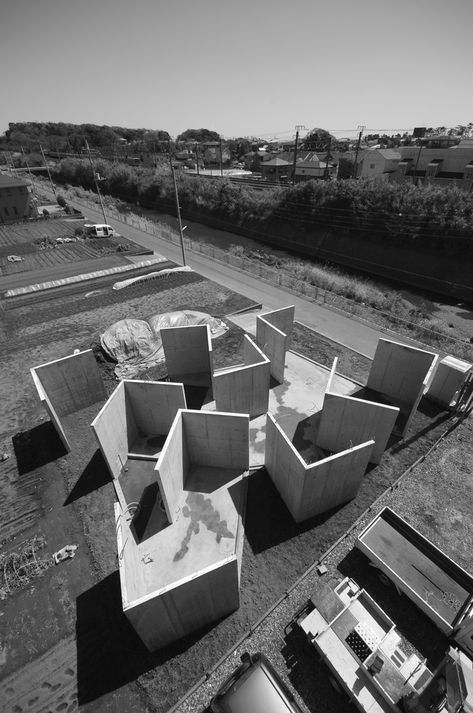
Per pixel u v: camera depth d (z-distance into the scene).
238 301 23.39
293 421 13.75
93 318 21.81
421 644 7.85
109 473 11.84
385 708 6.56
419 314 22.69
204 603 7.74
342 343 18.70
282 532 10.05
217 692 6.82
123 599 7.10
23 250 34.19
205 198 50.81
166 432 13.30
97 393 14.64
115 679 7.57
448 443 12.59
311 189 38.47
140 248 34.62
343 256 35.12
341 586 8.18
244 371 12.64
